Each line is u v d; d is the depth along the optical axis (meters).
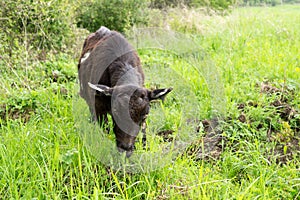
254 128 5.51
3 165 4.22
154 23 12.79
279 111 5.94
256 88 6.76
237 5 13.91
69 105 5.84
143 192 3.96
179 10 14.14
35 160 4.16
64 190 4.14
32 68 7.18
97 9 11.95
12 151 4.44
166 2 16.77
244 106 6.15
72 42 8.97
